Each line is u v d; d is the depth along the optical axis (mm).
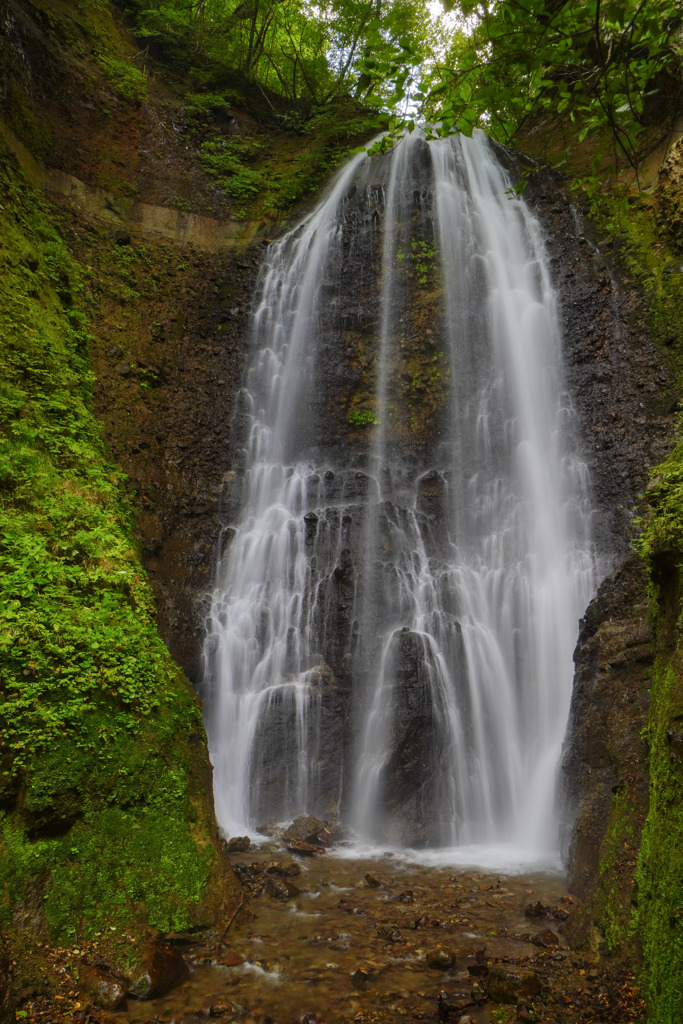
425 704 8641
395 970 4707
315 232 13570
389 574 9992
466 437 11930
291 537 10500
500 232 13031
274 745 8906
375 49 6043
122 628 6125
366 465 11984
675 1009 3543
